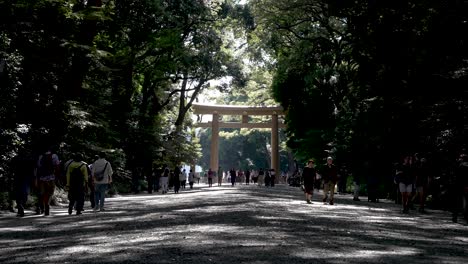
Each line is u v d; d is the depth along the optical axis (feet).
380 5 76.79
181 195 94.84
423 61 67.05
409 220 48.06
